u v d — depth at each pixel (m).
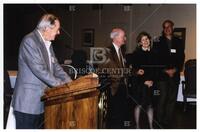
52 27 2.03
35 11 5.23
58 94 1.86
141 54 3.21
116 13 5.29
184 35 5.19
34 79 2.00
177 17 5.19
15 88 2.07
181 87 4.57
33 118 2.02
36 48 1.98
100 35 5.32
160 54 3.28
